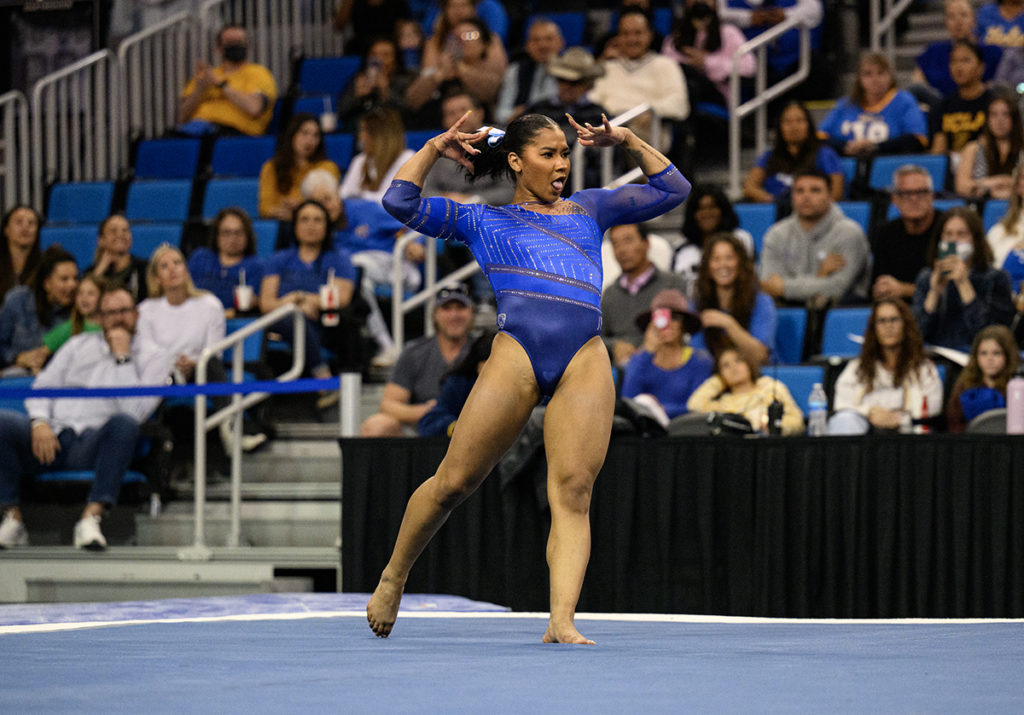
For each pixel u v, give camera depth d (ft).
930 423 59.21
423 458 57.41
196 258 80.48
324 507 69.77
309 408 77.25
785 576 52.80
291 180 89.86
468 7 101.81
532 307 32.99
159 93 104.58
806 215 74.33
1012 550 50.44
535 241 33.73
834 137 86.53
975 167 80.12
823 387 63.41
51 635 36.24
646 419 57.16
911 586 51.52
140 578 66.08
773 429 56.85
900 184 72.43
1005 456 50.55
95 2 103.86
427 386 67.26
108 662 28.19
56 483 69.97
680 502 54.34
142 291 81.15
